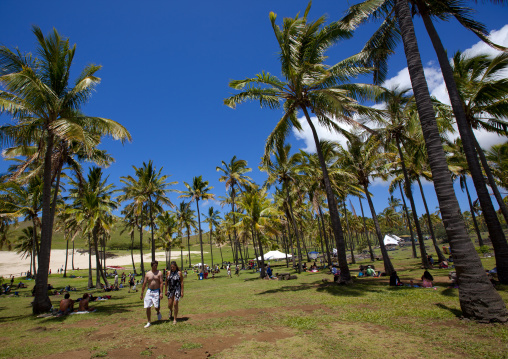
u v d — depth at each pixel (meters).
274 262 55.81
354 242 102.50
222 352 4.84
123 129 12.75
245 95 14.00
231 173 30.06
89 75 12.44
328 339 5.24
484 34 10.27
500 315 5.58
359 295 9.91
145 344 5.58
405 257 35.38
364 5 10.10
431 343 4.71
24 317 10.35
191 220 43.88
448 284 10.71
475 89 12.51
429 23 10.43
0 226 27.72
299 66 13.15
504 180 24.30
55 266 55.59
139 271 48.62
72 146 15.72
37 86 10.55
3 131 11.38
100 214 27.11
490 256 21.52
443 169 6.85
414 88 7.54
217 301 11.22
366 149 19.77
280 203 30.62
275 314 7.83
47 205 11.65
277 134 14.56
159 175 29.16
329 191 13.68
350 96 12.93
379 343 4.87
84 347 5.64
